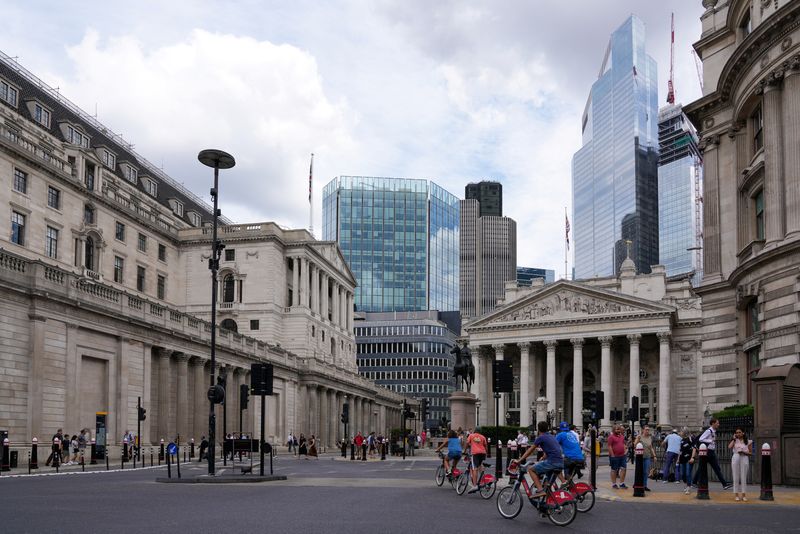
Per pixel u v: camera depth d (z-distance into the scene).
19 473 38.31
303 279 106.75
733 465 25.14
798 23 35.69
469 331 128.38
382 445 69.38
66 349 50.44
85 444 49.69
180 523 17.77
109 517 18.86
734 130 43.81
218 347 73.00
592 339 122.25
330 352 118.19
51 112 81.31
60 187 74.69
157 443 62.28
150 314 61.78
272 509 21.11
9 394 45.12
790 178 35.97
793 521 19.44
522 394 122.62
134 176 98.38
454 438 30.19
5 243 66.31
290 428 93.62
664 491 28.94
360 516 19.61
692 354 119.12
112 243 84.62
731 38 46.22
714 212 45.34
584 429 121.56
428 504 23.34
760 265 37.91
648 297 125.62
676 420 117.88
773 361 36.41
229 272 102.44
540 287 135.75
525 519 19.83
